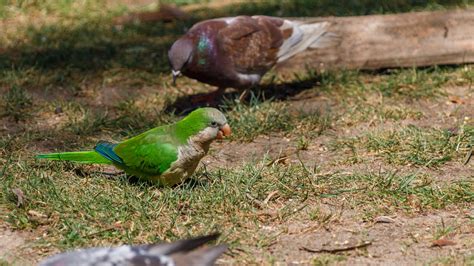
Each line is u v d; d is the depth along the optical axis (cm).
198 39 1218
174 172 948
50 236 862
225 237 848
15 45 1587
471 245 845
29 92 1369
